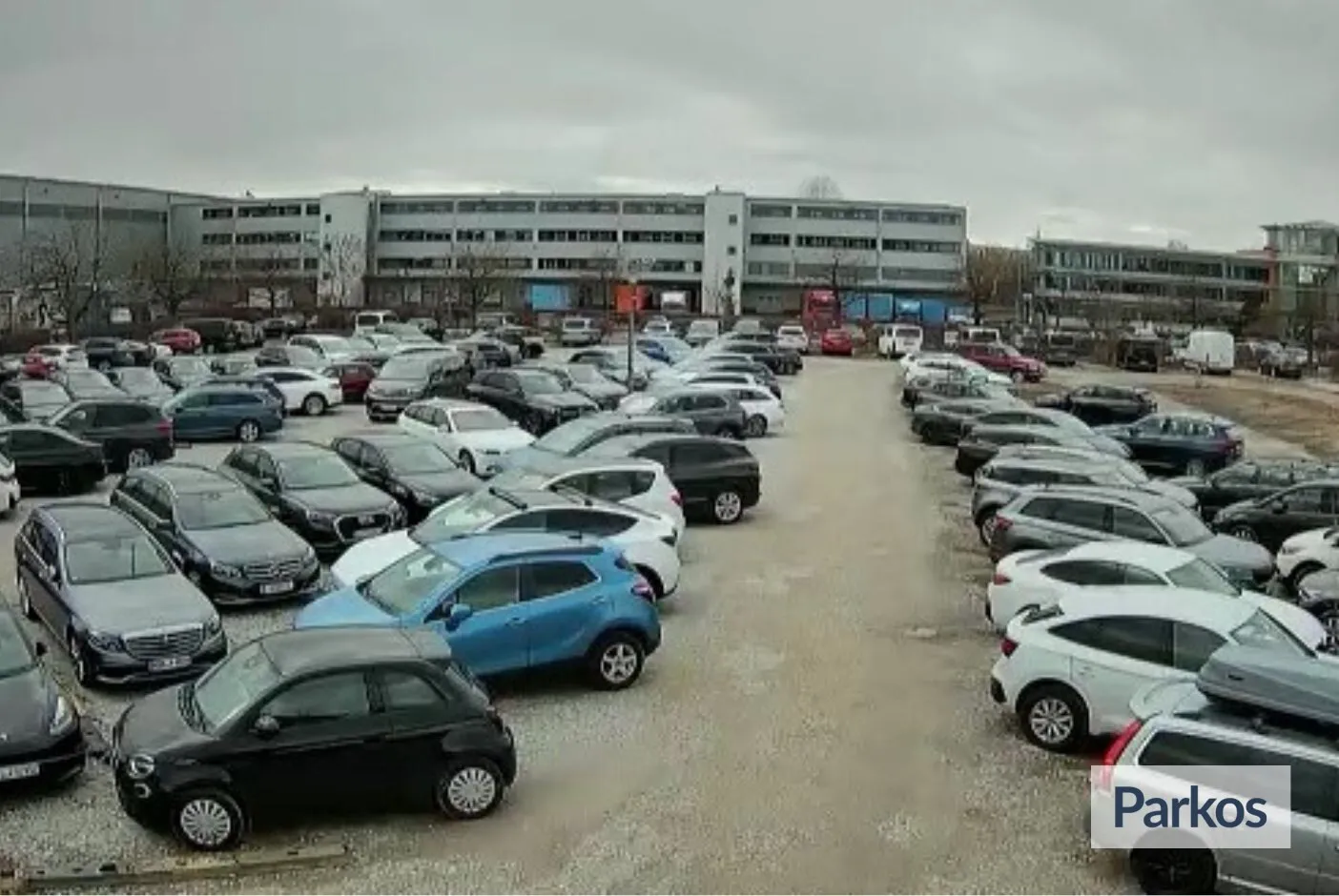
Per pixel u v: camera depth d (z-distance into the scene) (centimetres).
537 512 1662
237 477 2019
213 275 10769
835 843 1027
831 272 10512
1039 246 12125
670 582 1695
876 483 2758
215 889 925
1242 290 12575
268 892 922
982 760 1212
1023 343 7262
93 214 10775
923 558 2047
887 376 5641
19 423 2580
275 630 1532
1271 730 933
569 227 11600
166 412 3059
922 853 1014
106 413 2684
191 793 970
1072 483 2102
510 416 3281
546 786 1123
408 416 2731
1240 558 1783
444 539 1536
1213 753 935
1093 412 3844
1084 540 1816
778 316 10344
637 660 1388
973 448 2770
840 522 2319
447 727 1045
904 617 1695
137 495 1822
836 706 1345
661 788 1124
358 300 10969
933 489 2705
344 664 1038
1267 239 12662
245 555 1625
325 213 11550
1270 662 991
